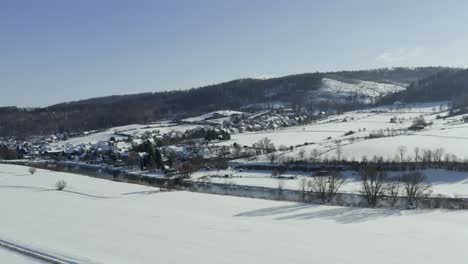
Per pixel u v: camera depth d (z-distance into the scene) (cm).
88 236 4988
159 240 4831
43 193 9956
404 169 12025
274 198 10069
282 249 4566
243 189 11550
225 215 7088
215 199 9056
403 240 5119
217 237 5062
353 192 9888
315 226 5991
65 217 6331
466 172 11294
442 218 6844
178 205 8206
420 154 13400
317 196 9688
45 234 5050
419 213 7312
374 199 8706
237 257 4216
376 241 5044
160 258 4088
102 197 9444
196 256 4194
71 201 8419
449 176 11131
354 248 4688
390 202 8800
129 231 5331
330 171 12181
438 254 4516
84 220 6084
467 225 6212
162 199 9075
